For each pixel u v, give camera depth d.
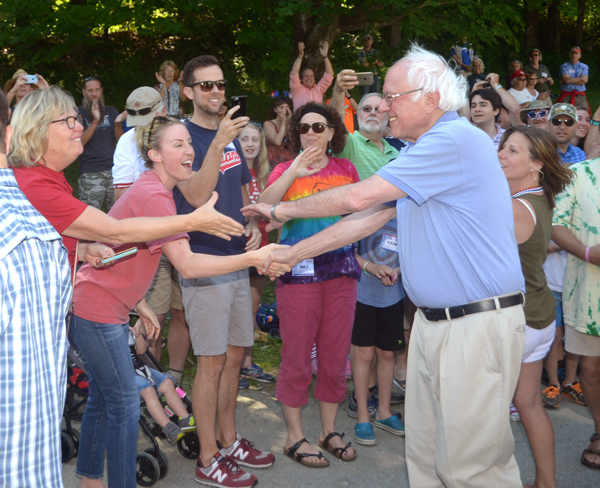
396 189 2.16
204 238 3.03
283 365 3.32
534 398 2.83
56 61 13.40
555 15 21.08
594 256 3.10
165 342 4.78
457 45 10.02
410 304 4.16
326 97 10.90
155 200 2.44
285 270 2.48
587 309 3.19
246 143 4.46
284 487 3.08
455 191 2.15
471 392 2.22
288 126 3.39
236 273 3.13
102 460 2.76
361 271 3.60
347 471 3.26
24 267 1.33
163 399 3.47
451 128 2.15
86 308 2.46
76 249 2.26
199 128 3.15
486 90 4.77
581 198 3.22
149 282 2.59
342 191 2.26
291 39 10.96
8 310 1.27
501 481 2.33
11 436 1.29
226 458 3.09
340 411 4.03
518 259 2.28
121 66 14.06
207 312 2.94
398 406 4.10
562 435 3.67
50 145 2.12
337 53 12.76
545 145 2.82
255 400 4.12
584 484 3.13
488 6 10.09
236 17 9.97
